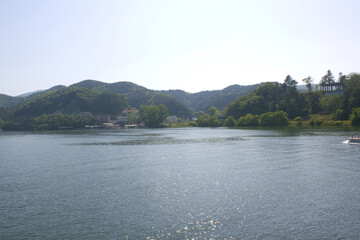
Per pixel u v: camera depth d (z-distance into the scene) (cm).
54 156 8931
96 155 8969
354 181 5088
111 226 3347
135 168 6662
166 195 4459
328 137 12731
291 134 14988
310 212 3644
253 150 9238
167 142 13000
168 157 8256
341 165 6494
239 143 11550
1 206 4103
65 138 16938
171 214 3659
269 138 13225
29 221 3550
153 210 3812
